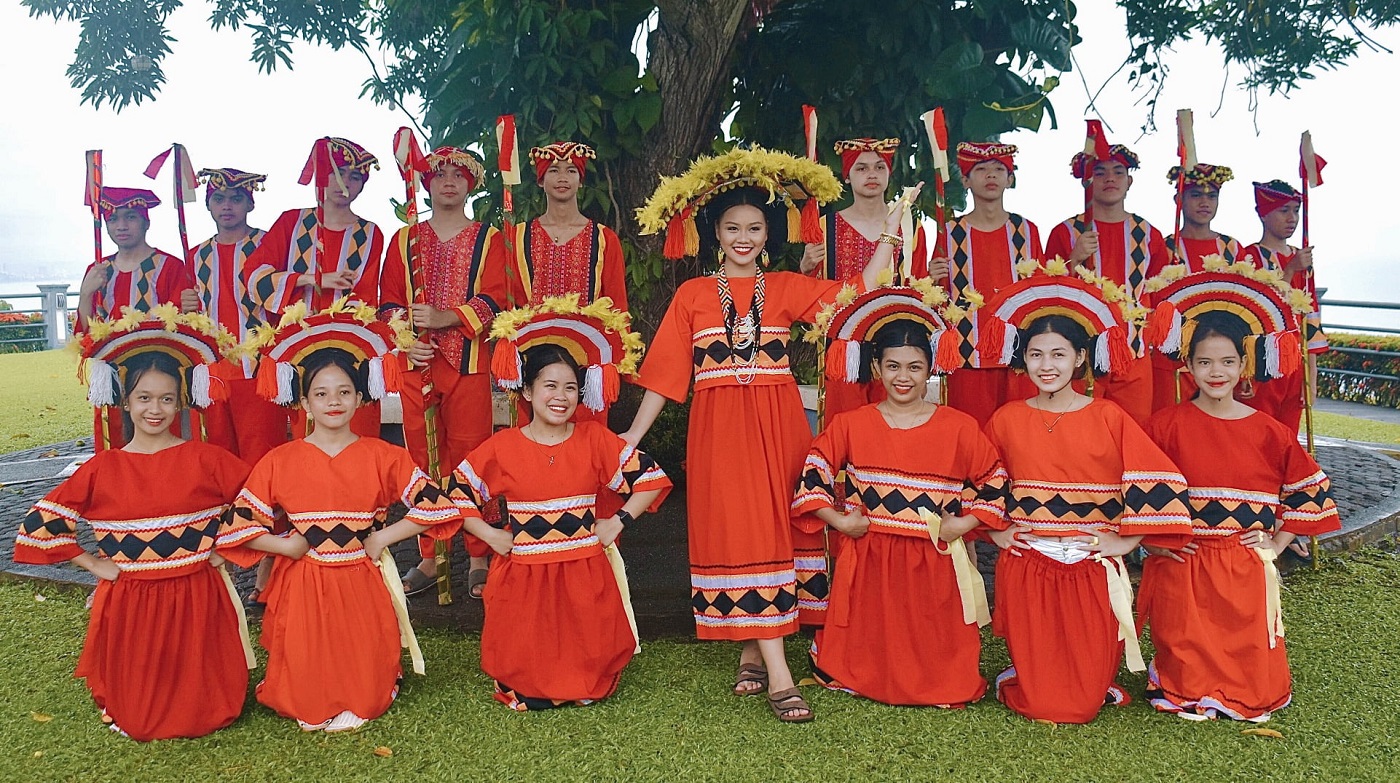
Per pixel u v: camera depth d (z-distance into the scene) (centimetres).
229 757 279
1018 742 282
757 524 311
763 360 321
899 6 551
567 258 408
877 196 421
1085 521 305
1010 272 439
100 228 418
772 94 609
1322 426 877
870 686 312
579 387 319
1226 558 299
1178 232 386
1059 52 571
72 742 287
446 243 417
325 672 294
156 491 293
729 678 331
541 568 310
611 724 296
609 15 523
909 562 310
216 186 433
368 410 410
